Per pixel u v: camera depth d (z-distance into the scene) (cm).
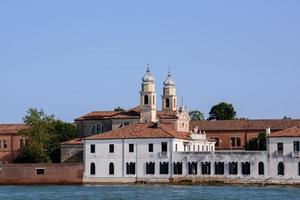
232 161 19212
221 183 19212
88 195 15738
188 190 17138
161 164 19725
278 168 18888
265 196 15162
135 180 19850
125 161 19988
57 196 15612
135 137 19925
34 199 14912
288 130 19088
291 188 17962
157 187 18500
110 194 15962
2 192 17100
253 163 19050
